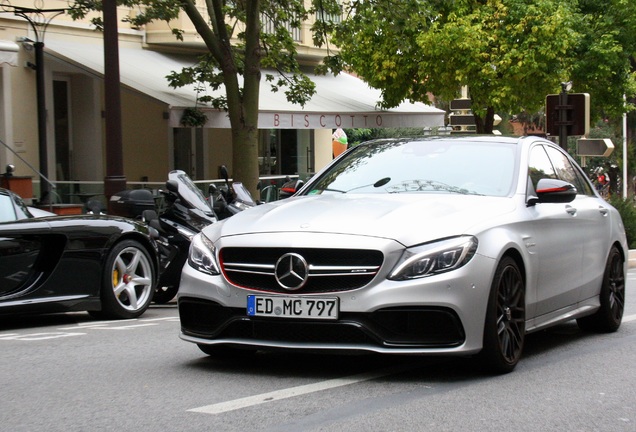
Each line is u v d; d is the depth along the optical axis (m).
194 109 19.98
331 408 5.45
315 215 6.46
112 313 9.73
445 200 6.79
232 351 7.04
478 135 7.98
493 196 7.06
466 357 6.56
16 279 8.91
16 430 5.02
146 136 24.30
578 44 30.28
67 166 21.92
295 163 31.08
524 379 6.38
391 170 7.59
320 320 6.02
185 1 18.03
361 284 5.99
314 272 6.07
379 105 27.61
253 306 6.19
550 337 8.56
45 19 20.64
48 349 7.71
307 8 28.17
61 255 9.20
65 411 5.44
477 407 5.51
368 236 6.06
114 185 14.01
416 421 5.16
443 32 26.47
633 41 32.31
